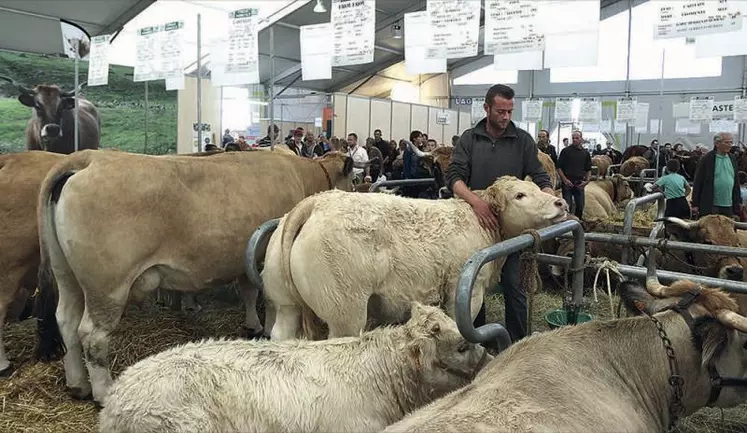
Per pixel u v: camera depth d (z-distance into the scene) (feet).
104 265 11.09
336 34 13.62
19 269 13.62
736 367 6.54
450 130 78.79
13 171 13.61
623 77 79.15
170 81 17.13
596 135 75.10
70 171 11.41
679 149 55.36
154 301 17.88
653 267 9.96
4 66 32.81
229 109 53.47
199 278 12.51
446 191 19.98
